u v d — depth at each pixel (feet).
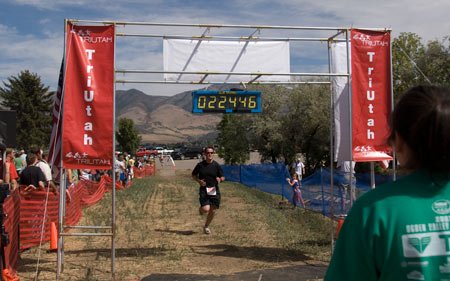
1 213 17.11
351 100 23.35
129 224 36.06
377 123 23.41
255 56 23.90
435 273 4.64
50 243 26.22
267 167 64.39
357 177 39.60
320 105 90.27
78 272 21.67
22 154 54.85
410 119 4.98
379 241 4.72
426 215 4.72
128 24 21.63
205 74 23.45
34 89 237.04
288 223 36.70
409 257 4.65
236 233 32.63
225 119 110.83
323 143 93.97
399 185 4.96
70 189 34.42
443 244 4.69
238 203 51.62
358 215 4.92
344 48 25.53
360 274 4.82
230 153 103.55
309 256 25.20
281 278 19.98
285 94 95.61
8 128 22.25
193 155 199.82
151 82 22.98
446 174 4.92
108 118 21.04
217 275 20.63
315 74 23.98
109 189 65.82
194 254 25.64
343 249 5.03
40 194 27.55
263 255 25.52
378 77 23.49
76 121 21.01
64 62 21.04
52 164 21.57
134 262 23.59
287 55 24.18
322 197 38.55
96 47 21.27
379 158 23.30
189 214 42.70
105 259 24.29
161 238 30.53
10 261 19.98
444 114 4.78
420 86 5.19
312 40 24.64
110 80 21.24
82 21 21.16
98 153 20.93
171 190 70.64
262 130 93.76
